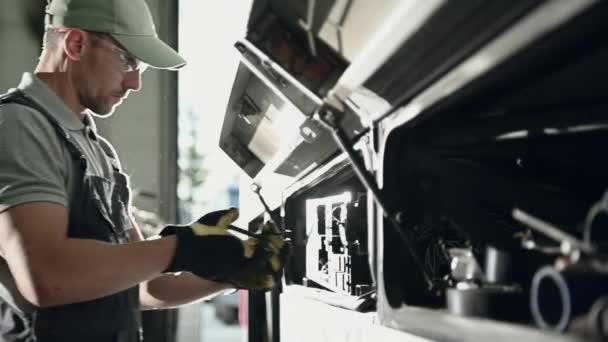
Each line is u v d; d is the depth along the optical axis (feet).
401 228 3.00
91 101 4.97
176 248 4.20
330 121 3.13
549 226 2.06
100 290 4.09
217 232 4.31
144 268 4.13
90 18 4.71
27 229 4.03
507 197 3.13
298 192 6.17
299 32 4.01
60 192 4.26
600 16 1.77
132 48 4.77
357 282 4.47
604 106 2.62
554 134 2.90
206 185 37.91
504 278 2.40
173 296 5.64
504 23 2.09
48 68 4.99
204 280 5.68
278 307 6.93
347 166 4.69
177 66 5.10
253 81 5.78
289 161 5.83
